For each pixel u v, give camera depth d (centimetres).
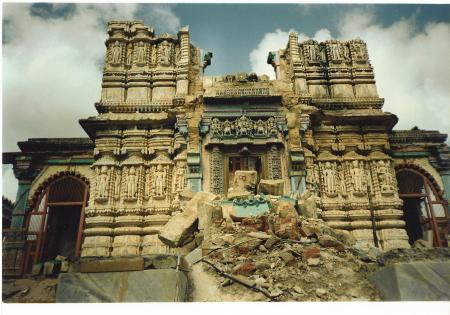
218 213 1390
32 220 2055
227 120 1944
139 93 2150
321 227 1295
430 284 817
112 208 1869
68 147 2164
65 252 2284
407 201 2259
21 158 2128
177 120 1959
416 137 2147
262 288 930
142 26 2316
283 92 2017
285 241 1134
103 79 2159
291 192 1755
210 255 1085
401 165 2122
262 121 1942
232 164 1902
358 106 2138
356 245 1275
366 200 1927
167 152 2016
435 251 870
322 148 2048
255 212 1390
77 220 2397
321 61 2281
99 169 1950
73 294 820
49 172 2133
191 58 2266
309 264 1016
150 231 1848
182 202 1739
